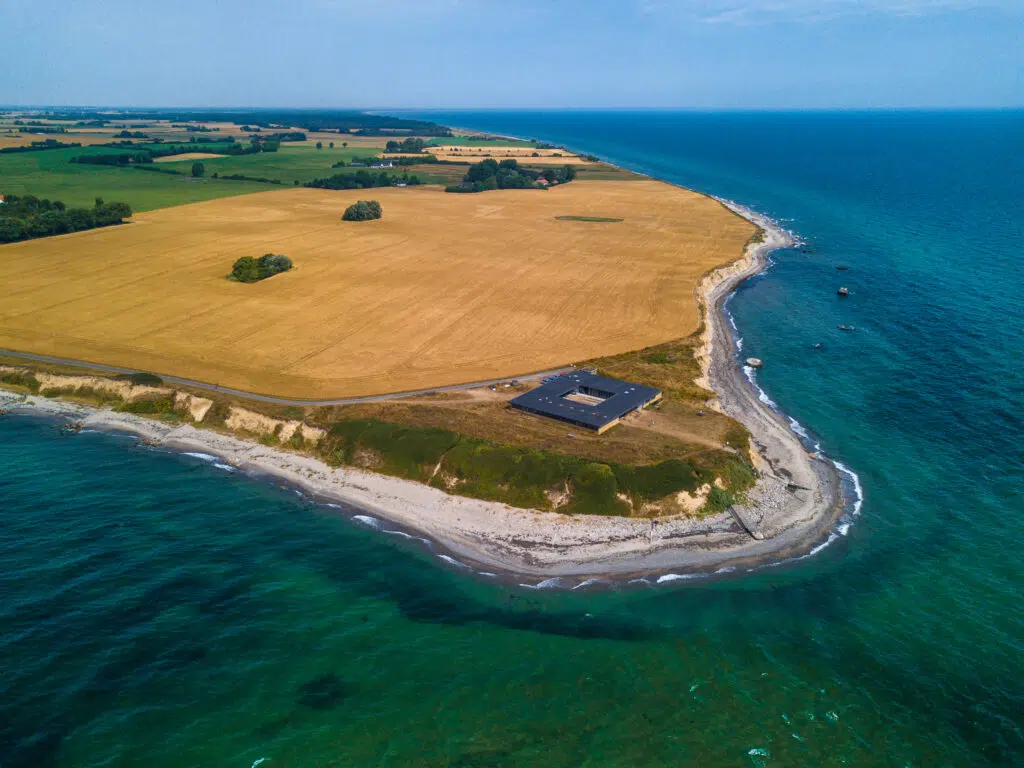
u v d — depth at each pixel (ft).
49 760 134.82
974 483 241.35
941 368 341.00
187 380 303.89
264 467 250.16
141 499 227.61
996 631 174.91
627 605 185.16
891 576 195.83
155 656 161.48
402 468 243.40
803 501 230.48
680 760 140.87
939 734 147.02
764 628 177.06
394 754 140.36
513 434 258.16
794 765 140.15
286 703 151.23
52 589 181.37
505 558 203.31
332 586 189.67
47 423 278.87
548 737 145.28
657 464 236.84
